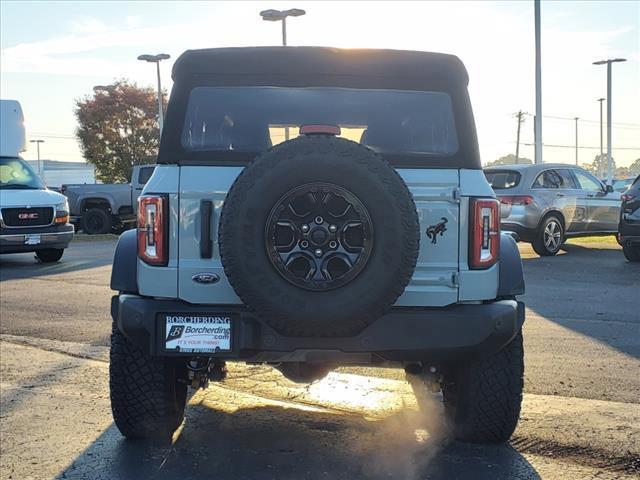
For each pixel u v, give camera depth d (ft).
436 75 13.07
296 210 10.99
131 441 14.03
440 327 11.68
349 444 13.84
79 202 76.02
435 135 13.07
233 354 11.68
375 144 13.33
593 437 13.85
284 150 10.97
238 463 12.94
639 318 25.31
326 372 13.11
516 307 12.32
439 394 15.96
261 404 16.38
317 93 13.17
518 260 12.99
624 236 41.34
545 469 12.49
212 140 13.12
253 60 13.04
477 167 12.49
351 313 10.89
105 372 19.21
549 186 44.83
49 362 20.26
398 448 13.60
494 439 13.53
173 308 11.86
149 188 12.26
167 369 13.08
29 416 15.61
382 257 10.88
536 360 19.66
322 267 10.96
